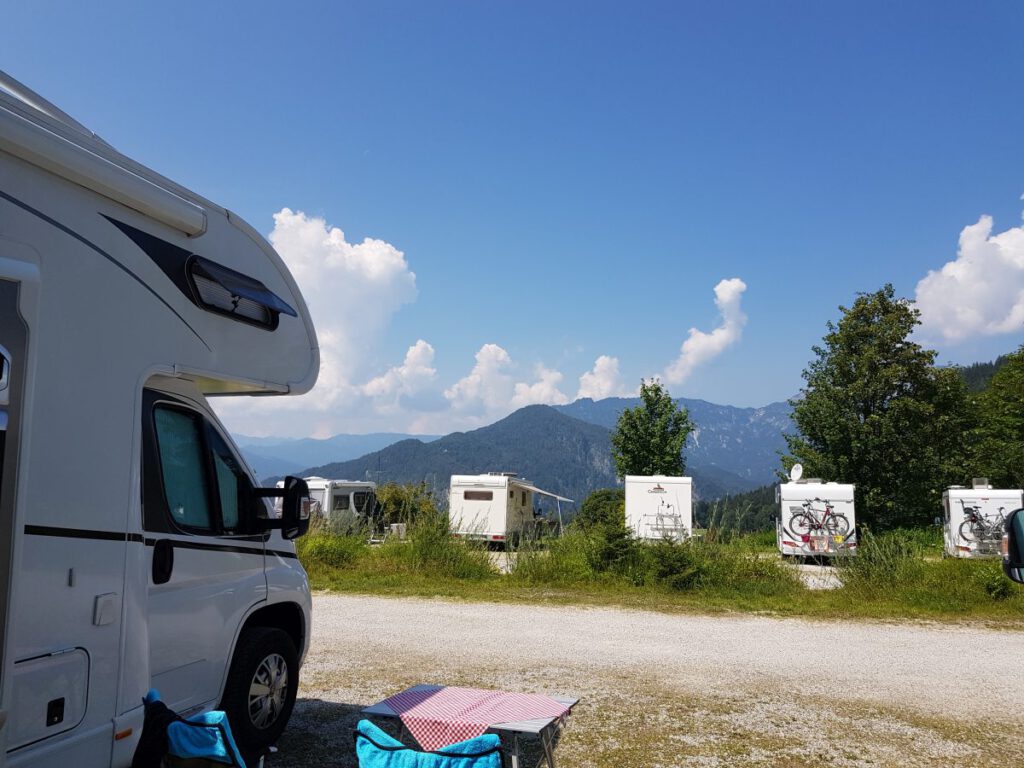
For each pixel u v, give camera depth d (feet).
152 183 13.10
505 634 31.55
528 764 16.56
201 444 14.78
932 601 39.93
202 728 9.61
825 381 108.88
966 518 76.13
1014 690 23.61
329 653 27.22
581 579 46.44
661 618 36.22
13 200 10.61
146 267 12.92
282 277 16.76
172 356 13.39
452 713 12.98
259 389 16.30
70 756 10.72
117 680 11.57
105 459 11.71
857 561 44.01
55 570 10.68
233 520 15.55
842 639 31.71
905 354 105.50
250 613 15.58
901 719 20.22
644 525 81.87
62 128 11.70
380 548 53.36
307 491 15.74
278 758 16.52
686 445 109.50
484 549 52.03
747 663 26.78
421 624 33.58
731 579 44.93
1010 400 128.88
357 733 10.53
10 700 9.31
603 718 19.89
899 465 104.63
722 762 16.80
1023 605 38.83
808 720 19.95
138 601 12.08
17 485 9.61
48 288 10.99
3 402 9.58
